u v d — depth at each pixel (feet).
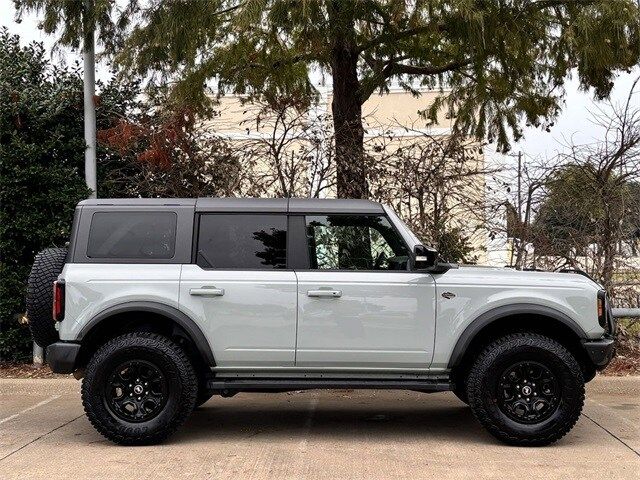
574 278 20.68
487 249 32.60
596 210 31.24
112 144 31.14
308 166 31.40
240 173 31.65
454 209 32.01
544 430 19.71
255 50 33.37
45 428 22.41
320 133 31.76
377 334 20.17
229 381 20.36
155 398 20.17
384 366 20.33
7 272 30.22
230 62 32.50
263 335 20.17
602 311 20.44
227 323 20.16
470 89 36.14
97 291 20.17
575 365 19.77
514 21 28.04
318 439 21.04
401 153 31.24
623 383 27.22
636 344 31.17
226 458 18.95
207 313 20.18
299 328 20.16
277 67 33.58
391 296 20.18
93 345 21.03
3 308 29.99
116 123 33.14
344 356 20.20
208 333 20.16
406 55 35.04
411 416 24.21
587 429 22.08
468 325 20.20
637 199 31.30
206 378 20.67
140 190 32.86
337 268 20.61
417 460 18.75
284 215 20.90
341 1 27.07
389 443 20.56
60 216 30.60
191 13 27.35
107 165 33.53
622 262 31.24
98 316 20.01
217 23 29.86
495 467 18.08
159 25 27.76
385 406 25.82
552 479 17.13
